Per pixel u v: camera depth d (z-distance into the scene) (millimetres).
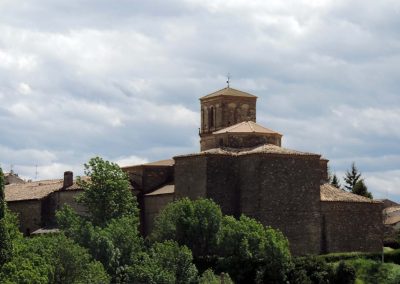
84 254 111250
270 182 132500
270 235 123375
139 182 152500
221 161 135375
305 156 134375
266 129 148125
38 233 150000
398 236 158500
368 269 126875
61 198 154250
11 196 162250
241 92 167500
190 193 136750
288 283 120875
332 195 138750
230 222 126500
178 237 126625
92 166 140375
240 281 121312
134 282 113312
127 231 122062
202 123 168750
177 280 115125
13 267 99938
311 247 133875
